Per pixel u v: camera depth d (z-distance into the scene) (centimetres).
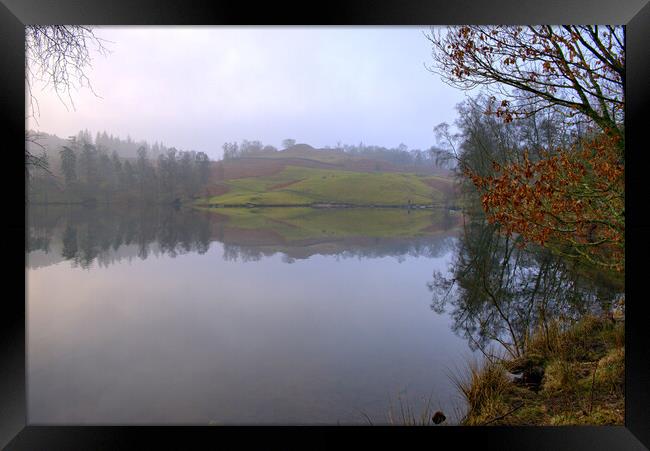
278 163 7600
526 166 402
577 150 416
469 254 1134
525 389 305
